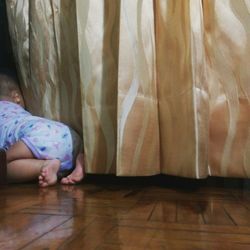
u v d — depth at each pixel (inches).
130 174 38.3
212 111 37.9
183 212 27.2
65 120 47.6
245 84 36.8
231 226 23.0
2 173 41.6
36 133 43.4
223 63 37.2
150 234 21.0
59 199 32.9
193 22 34.9
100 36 40.4
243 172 37.5
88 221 24.3
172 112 38.1
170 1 37.5
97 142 41.4
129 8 37.5
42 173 40.7
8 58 57.3
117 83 39.3
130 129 38.0
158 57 38.9
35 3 46.1
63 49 45.8
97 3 40.3
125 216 25.8
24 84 50.5
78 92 45.7
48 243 19.2
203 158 35.9
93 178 46.6
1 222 23.9
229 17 36.6
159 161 40.0
